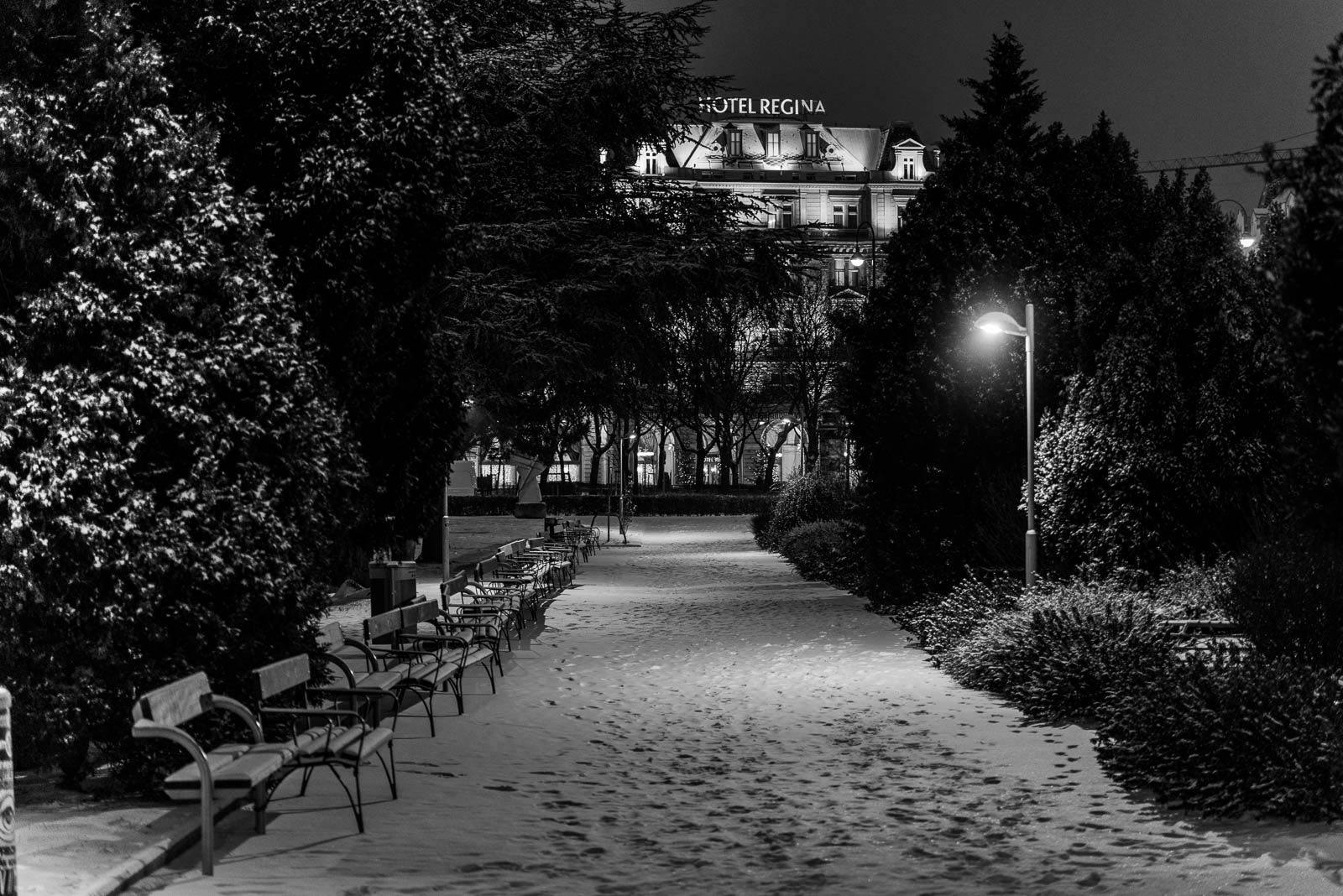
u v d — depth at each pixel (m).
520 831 8.59
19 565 8.86
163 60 9.99
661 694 14.66
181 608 9.30
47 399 9.09
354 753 8.47
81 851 7.55
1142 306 18.48
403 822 8.72
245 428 9.72
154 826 8.16
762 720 12.99
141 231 9.54
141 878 7.25
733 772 10.59
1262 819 8.69
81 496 9.05
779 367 79.25
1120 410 18.02
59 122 9.31
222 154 12.27
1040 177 23.12
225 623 9.52
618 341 31.33
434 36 12.88
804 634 20.38
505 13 30.75
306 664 9.69
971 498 21.28
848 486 38.88
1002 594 17.89
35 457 8.97
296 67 12.55
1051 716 12.80
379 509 13.91
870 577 25.20
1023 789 9.92
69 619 8.98
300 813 8.95
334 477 10.73
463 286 27.19
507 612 20.05
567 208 31.17
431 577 31.88
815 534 38.12
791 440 97.69
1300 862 7.63
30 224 9.25
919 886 7.38
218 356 9.60
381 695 10.30
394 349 13.32
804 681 15.57
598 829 8.70
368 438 13.59
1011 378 20.69
